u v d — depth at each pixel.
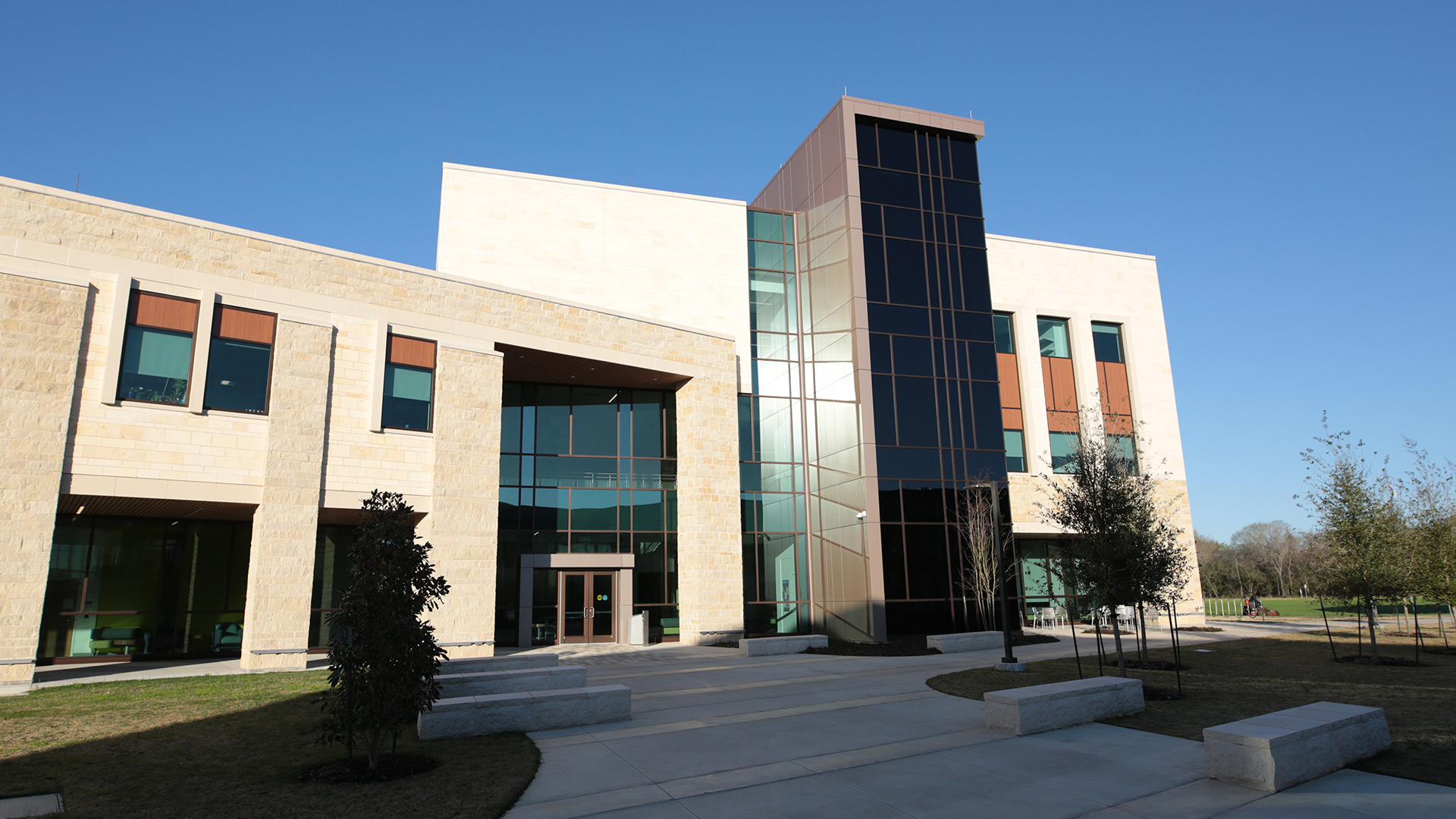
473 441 22.62
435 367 22.44
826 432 30.98
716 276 31.17
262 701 13.69
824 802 8.27
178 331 18.56
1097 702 12.18
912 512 29.38
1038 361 37.44
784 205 35.78
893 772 9.38
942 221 32.81
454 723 11.12
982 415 31.52
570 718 12.06
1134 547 16.47
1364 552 19.08
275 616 18.88
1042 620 35.31
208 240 19.19
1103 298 39.47
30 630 15.77
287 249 20.33
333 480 20.28
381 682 9.23
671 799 8.37
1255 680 15.84
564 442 28.41
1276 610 47.78
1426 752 9.73
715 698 14.84
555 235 29.28
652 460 29.39
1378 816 7.55
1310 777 8.77
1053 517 18.23
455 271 27.84
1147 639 26.92
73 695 14.38
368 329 21.36
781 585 29.67
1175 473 38.66
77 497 17.58
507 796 8.30
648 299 30.03
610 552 28.03
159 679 16.66
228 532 23.08
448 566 21.61
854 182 31.58
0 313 16.30
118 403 17.52
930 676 17.84
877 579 28.20
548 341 24.75
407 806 7.98
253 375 19.50
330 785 8.73
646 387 29.44
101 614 21.05
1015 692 11.77
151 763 9.58
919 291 31.69
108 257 17.78
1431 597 21.97
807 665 20.39
